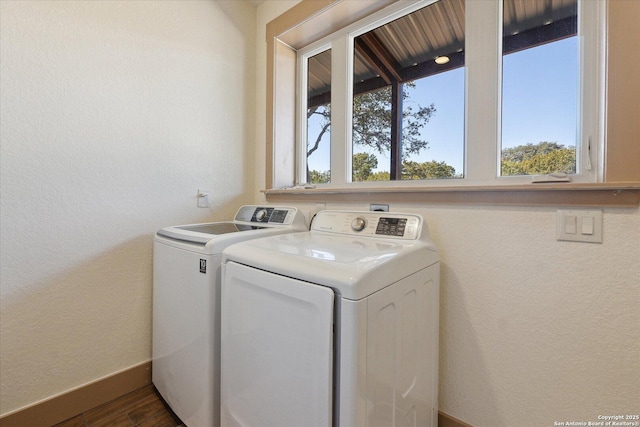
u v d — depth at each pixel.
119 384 1.45
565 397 1.00
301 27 1.80
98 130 1.37
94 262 1.37
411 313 0.96
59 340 1.28
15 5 1.15
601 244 0.92
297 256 0.87
